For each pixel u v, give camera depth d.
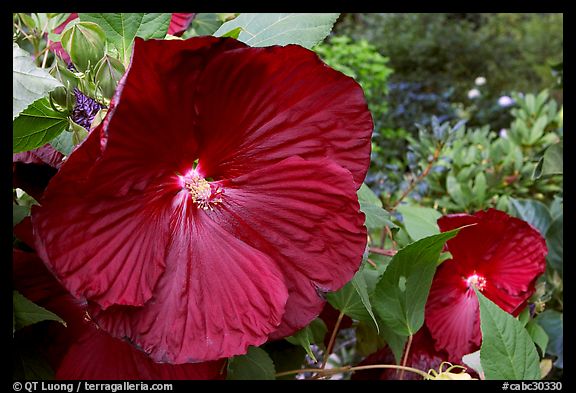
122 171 0.68
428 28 7.51
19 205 0.82
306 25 0.92
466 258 1.17
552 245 1.63
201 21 1.43
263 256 0.76
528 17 8.41
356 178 0.76
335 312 1.15
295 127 0.75
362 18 7.66
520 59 7.76
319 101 0.75
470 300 1.17
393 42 7.20
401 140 4.32
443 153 2.10
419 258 0.98
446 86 6.75
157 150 0.71
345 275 0.75
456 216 1.15
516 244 1.17
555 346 1.53
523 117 2.69
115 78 0.74
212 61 0.68
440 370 0.95
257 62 0.70
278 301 0.74
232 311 0.73
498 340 0.79
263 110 0.74
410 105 5.21
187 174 0.76
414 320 1.02
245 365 0.95
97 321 0.67
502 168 2.12
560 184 2.16
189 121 0.71
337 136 0.75
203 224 0.76
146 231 0.71
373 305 1.03
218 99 0.72
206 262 0.75
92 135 0.63
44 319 0.73
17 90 0.69
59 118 0.76
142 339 0.69
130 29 0.80
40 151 0.78
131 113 0.66
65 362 0.77
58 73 0.76
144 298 0.69
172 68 0.66
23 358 0.79
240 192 0.78
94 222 0.67
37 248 0.63
